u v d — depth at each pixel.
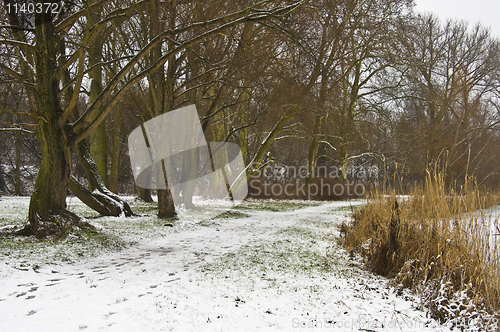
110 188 27.80
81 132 9.60
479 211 5.78
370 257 6.92
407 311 4.55
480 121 34.41
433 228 6.22
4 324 3.74
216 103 15.98
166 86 13.77
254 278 5.69
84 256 7.27
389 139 29.58
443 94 32.47
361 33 23.02
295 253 7.78
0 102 17.98
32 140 32.78
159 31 12.86
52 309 4.23
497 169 29.92
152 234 10.12
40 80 9.02
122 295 4.79
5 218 11.80
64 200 9.35
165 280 5.55
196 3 13.28
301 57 14.51
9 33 10.94
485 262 4.95
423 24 32.16
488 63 32.66
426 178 6.90
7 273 5.70
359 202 26.27
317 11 13.04
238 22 9.96
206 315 4.06
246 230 11.46
